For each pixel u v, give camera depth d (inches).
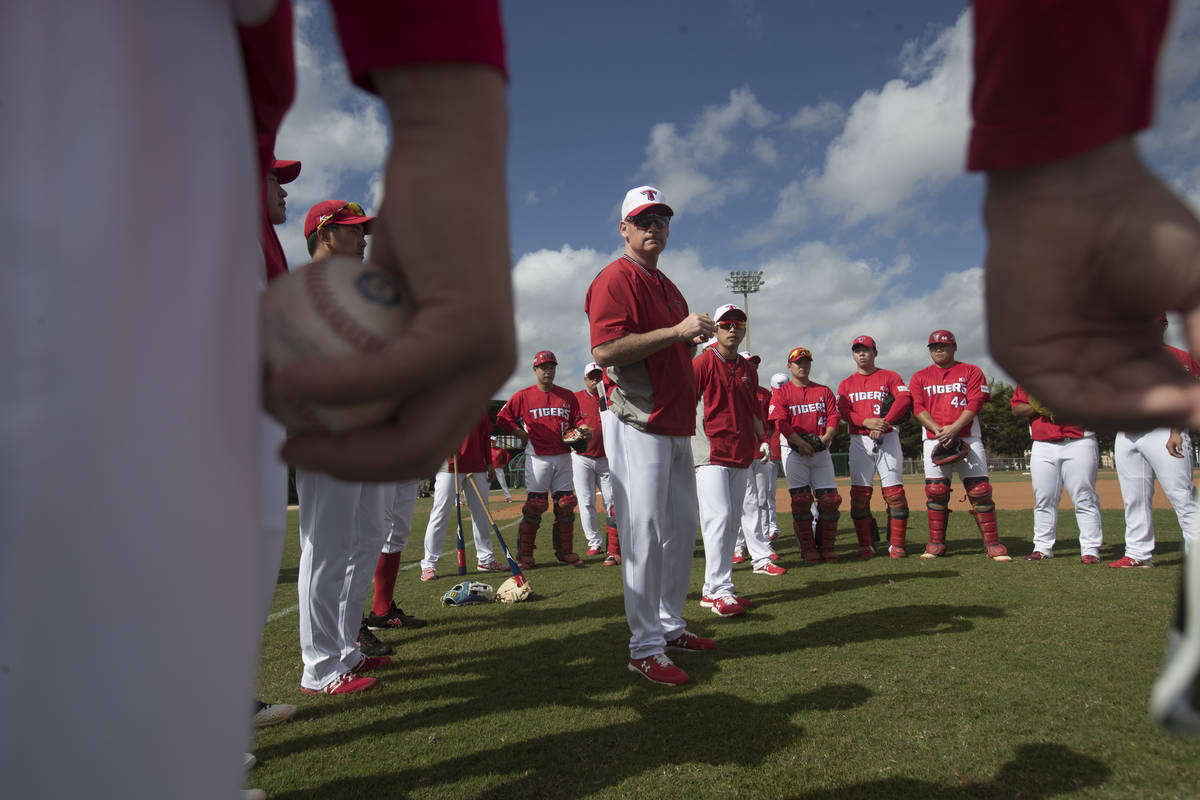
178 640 16.5
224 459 17.9
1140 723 90.4
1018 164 22.8
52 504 15.5
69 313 16.0
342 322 19.5
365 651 144.5
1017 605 160.7
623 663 131.4
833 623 153.6
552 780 81.7
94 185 16.7
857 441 266.1
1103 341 23.6
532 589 219.6
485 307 18.8
